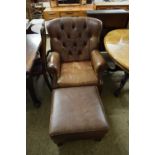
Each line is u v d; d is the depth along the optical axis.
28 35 1.69
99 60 1.54
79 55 1.86
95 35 1.76
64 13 3.90
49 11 3.86
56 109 1.21
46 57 1.73
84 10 3.85
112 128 1.49
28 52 1.35
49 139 1.42
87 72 1.63
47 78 1.85
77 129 1.08
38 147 1.36
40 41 1.55
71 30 1.76
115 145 1.36
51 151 1.33
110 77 2.19
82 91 1.37
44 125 1.55
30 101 1.82
